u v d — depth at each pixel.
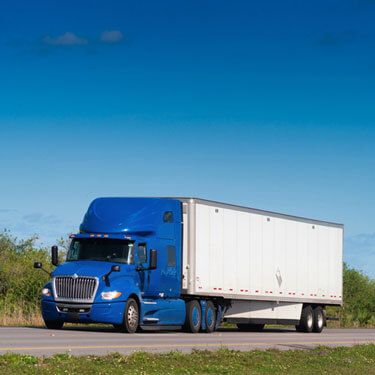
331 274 42.94
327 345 28.48
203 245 33.00
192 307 32.62
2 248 44.00
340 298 43.72
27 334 25.80
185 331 32.72
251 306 36.84
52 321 29.09
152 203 31.05
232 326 43.59
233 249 35.09
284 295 38.69
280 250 38.62
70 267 28.75
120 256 29.39
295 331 41.88
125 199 31.16
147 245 30.06
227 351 21.72
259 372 18.28
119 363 17.44
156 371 16.80
